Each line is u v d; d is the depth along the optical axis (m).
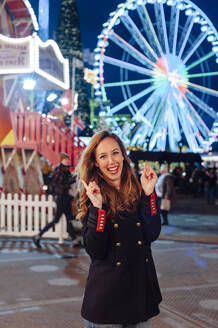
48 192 9.16
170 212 16.44
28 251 7.90
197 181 26.02
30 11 11.68
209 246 8.62
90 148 2.48
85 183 2.37
